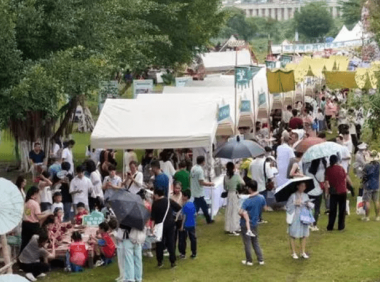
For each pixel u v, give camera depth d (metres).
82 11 25.73
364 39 48.22
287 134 24.95
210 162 22.62
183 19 39.97
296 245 19.45
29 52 24.92
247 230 17.73
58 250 17.73
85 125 43.09
